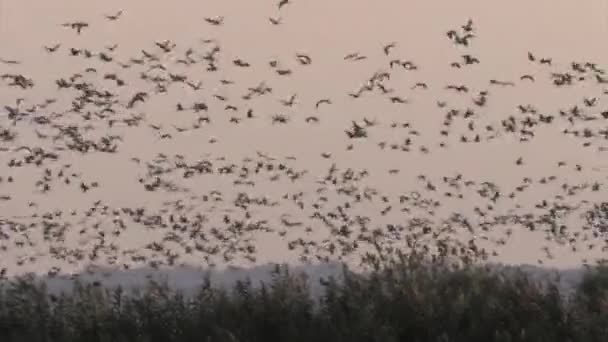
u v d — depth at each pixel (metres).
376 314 16.03
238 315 16.25
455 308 15.95
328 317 16.03
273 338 15.90
